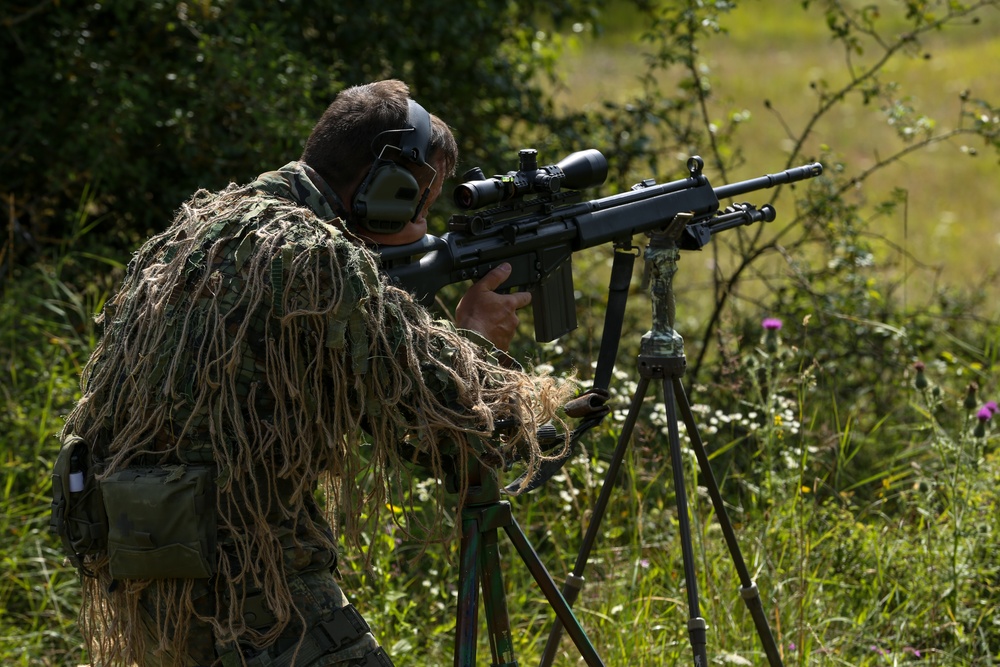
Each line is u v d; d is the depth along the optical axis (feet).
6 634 23.43
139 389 14.07
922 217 67.82
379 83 15.37
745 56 134.82
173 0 33.17
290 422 14.03
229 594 14.11
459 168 37.78
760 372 28.37
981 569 23.63
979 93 104.99
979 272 54.75
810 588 23.04
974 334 40.16
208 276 13.93
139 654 14.94
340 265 13.79
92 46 33.22
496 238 16.76
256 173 32.94
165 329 13.98
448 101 39.06
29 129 33.53
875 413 34.27
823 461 28.09
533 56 41.78
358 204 14.69
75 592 24.58
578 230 17.95
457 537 15.05
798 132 92.73
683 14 35.09
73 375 29.27
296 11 37.17
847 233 34.50
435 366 14.26
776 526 24.14
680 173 39.01
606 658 22.12
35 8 33.19
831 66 123.85
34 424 27.48
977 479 25.22
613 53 118.73
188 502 13.74
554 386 15.78
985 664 22.43
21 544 25.03
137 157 35.04
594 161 18.06
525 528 26.03
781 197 67.00
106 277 34.14
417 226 15.79
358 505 14.62
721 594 23.04
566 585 19.58
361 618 14.84
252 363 13.84
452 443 14.75
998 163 34.04
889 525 26.25
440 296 33.99
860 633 22.74
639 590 23.67
